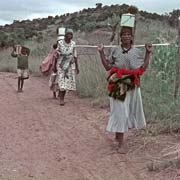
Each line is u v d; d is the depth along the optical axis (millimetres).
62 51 13086
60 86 12977
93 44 21141
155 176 7137
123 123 8367
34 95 15352
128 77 8344
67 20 46969
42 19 52656
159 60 13312
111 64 8469
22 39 39750
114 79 8352
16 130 10188
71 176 7285
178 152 7871
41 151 8617
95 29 32969
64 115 11727
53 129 10273
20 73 16109
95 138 9445
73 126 10516
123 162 7883
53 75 14164
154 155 8023
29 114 11898
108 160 8031
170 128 9109
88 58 16547
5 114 11898
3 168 7645
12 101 13992
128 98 8422
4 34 40031
